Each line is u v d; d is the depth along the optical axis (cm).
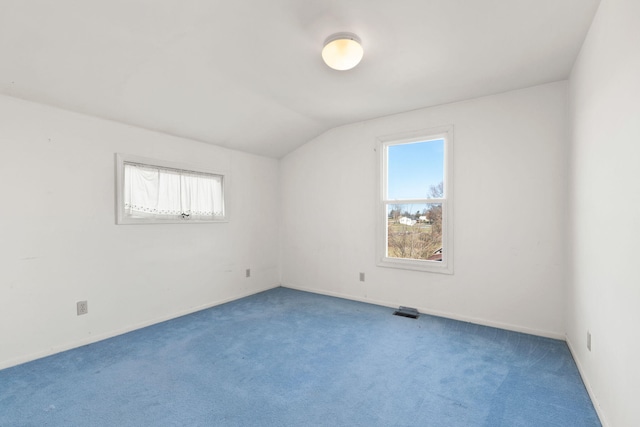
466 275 312
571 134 247
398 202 357
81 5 166
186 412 170
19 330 226
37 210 236
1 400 179
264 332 284
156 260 312
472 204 308
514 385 195
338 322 309
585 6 174
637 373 122
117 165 281
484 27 195
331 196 407
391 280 360
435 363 225
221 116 315
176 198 331
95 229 268
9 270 222
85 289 261
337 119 369
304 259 436
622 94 139
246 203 411
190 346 254
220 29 194
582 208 211
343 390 191
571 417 165
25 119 230
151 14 177
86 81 227
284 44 212
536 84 275
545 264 274
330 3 173
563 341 262
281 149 430
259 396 185
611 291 152
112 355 238
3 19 167
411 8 178
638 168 122
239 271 401
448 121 320
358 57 210
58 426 158
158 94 259
